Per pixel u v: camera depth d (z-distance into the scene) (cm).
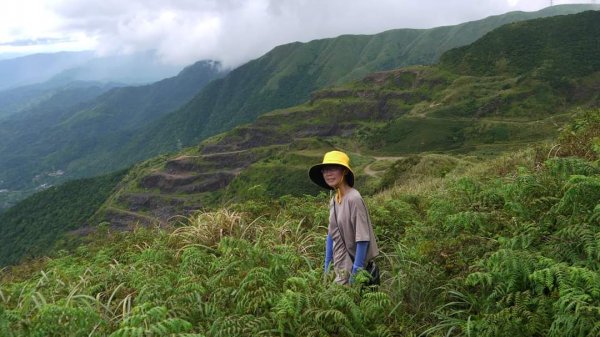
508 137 13638
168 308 469
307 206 998
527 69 19638
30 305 495
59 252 1013
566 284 357
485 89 18388
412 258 588
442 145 14562
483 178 1037
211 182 17438
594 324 312
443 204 660
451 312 455
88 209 17400
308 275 498
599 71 17462
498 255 421
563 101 16362
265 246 656
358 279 475
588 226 430
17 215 17988
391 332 428
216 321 423
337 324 417
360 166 12312
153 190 17838
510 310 378
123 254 841
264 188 1088
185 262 613
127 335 345
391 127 16700
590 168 552
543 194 570
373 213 852
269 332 407
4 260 14500
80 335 406
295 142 15475
